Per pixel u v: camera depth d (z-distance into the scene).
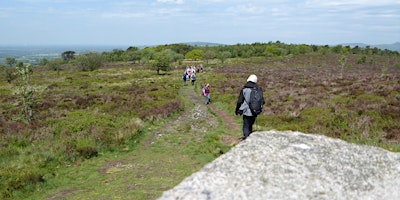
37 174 9.92
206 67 78.56
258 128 14.20
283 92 26.42
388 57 106.31
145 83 44.28
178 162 10.76
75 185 9.56
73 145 12.70
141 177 9.60
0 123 16.77
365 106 16.48
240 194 4.86
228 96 27.02
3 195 8.77
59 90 38.47
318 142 7.44
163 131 15.93
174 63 100.38
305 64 80.88
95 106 23.86
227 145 11.79
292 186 5.21
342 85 28.92
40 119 18.30
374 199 5.05
